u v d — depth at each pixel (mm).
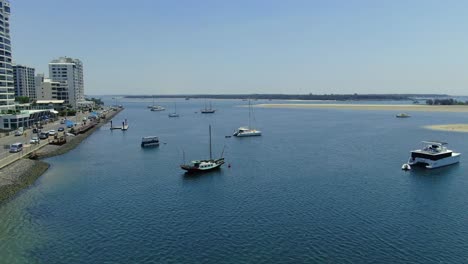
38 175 102812
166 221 69562
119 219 70688
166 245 59750
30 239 62125
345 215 71438
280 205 77375
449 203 78562
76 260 55312
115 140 177625
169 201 81250
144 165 118750
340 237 61875
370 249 57719
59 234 64062
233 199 82000
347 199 80938
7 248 58938
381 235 62594
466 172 105562
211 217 71250
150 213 73812
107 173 107188
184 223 68438
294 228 65500
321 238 61531
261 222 68375
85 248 58969
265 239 61375
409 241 60375
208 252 57281
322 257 55344
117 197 84188
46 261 55031
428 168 109125
